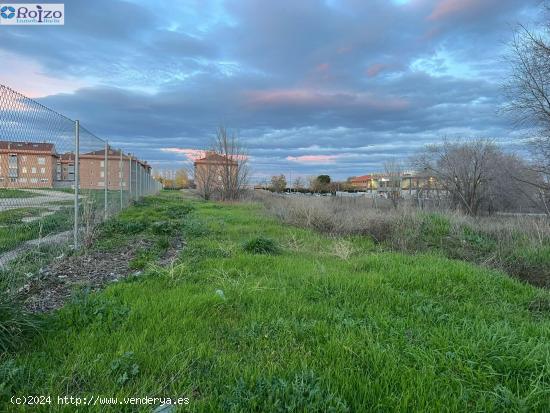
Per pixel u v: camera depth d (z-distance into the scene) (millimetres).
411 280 5367
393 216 10898
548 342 3330
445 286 5242
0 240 6852
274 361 2988
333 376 2762
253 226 11516
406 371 2814
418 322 3910
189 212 16266
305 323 3713
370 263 6391
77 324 3539
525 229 9570
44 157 7625
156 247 7711
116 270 5984
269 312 3982
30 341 3141
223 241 8562
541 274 6980
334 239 9453
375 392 2578
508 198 17531
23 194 7160
